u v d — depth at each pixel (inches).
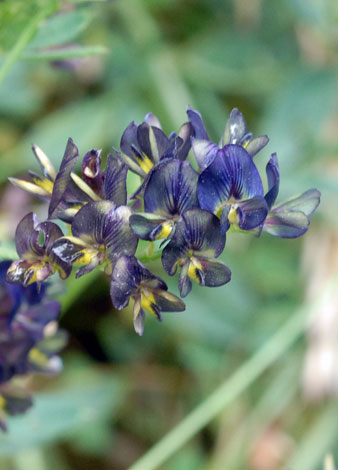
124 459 10.9
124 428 11.1
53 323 7.5
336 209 10.6
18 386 7.4
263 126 11.0
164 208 6.5
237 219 6.5
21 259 6.6
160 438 11.1
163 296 6.4
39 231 6.5
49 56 7.4
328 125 11.2
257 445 10.9
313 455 10.4
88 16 7.6
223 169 6.5
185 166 6.4
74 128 11.4
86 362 11.2
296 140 10.9
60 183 6.5
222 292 10.8
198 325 10.7
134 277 6.4
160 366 11.4
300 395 10.8
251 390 10.9
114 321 11.4
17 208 10.5
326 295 9.5
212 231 6.4
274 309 10.8
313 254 10.8
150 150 6.6
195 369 11.0
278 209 6.8
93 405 10.1
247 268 10.9
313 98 11.1
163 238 6.5
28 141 11.2
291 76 11.6
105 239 6.5
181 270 6.4
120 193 6.5
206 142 6.5
